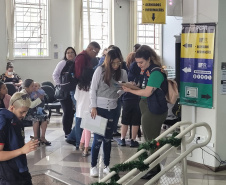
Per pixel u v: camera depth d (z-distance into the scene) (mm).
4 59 10312
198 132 5230
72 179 4824
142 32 12867
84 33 11766
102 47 12188
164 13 6203
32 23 10953
